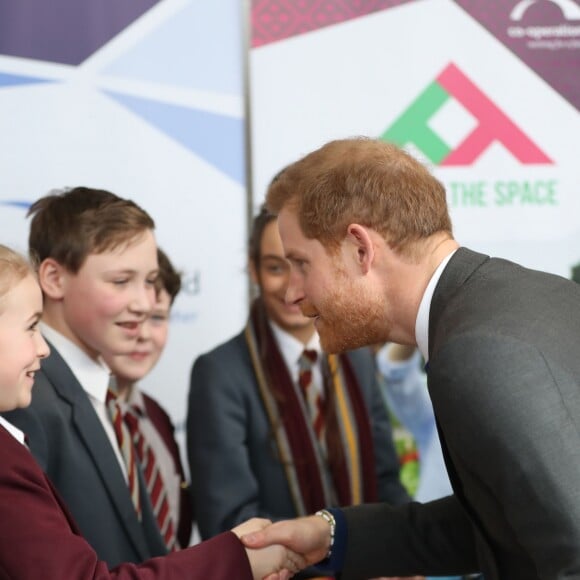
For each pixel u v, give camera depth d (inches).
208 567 80.0
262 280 119.4
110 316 101.2
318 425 117.8
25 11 146.3
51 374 96.0
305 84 154.1
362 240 75.7
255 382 117.6
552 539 63.9
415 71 156.6
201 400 116.4
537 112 159.5
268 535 90.6
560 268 161.2
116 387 108.4
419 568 95.9
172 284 118.4
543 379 64.9
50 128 147.8
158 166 151.4
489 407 65.0
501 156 159.2
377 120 156.1
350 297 77.2
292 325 118.4
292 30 153.3
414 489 157.2
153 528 99.6
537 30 158.7
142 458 104.7
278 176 88.8
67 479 92.7
